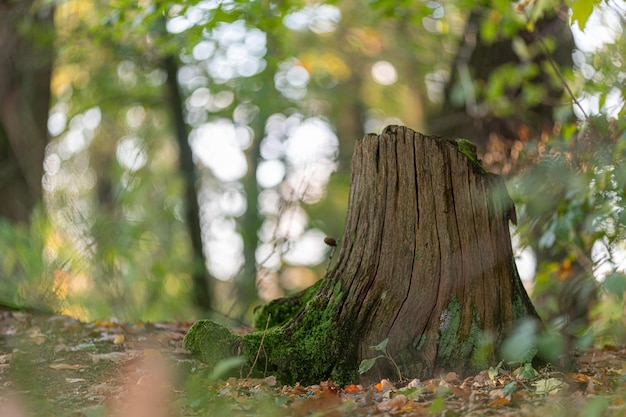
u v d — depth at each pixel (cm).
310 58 1370
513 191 546
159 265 1155
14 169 1085
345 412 358
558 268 596
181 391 414
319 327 445
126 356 504
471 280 435
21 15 1071
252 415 361
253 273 1073
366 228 447
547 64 742
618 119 509
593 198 504
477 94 847
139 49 1022
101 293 958
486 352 429
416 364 432
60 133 1442
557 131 625
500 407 358
